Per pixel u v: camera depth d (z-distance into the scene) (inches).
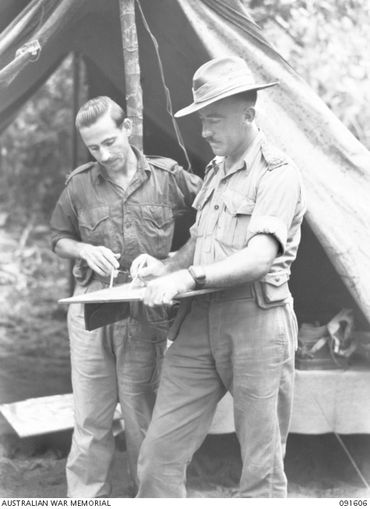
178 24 138.9
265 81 138.6
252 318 108.3
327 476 150.3
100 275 126.3
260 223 103.8
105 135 117.7
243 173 110.2
